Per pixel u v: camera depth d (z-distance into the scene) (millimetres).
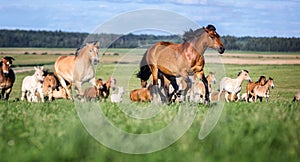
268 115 13227
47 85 26672
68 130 10234
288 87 50406
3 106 18188
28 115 14203
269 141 9086
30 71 65938
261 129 10281
